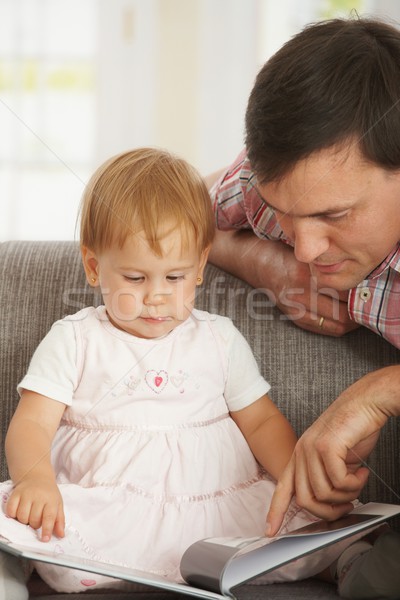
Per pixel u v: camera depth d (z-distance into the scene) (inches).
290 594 40.9
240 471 50.2
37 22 136.3
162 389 50.0
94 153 138.4
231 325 53.7
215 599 36.2
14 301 55.3
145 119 138.1
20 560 41.1
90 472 47.6
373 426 43.5
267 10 135.4
